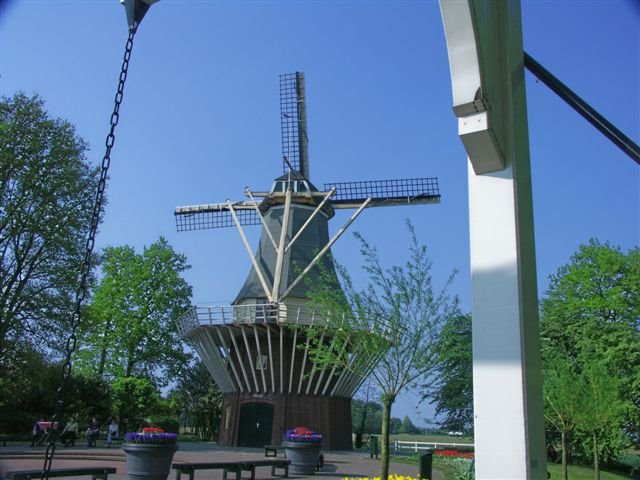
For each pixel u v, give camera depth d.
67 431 27.45
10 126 26.69
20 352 26.52
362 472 19.42
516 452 5.39
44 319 27.33
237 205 38.94
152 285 41.62
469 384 35.09
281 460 17.25
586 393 18.61
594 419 18.39
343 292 12.16
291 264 34.59
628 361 27.78
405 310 11.22
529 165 6.70
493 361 5.68
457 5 5.62
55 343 27.48
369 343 11.56
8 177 27.17
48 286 27.72
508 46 6.55
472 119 5.83
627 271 32.31
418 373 11.16
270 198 37.41
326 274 14.00
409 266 11.47
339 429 31.83
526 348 5.68
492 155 6.00
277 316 30.30
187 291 42.62
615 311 32.03
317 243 36.22
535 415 5.66
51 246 27.78
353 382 32.75
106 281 40.81
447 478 18.34
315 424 30.67
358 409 70.50
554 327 32.25
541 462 5.65
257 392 31.64
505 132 6.25
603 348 28.42
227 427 32.78
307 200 37.09
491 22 6.34
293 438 18.67
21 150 27.16
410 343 11.12
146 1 5.81
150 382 40.94
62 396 5.50
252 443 31.12
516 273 5.78
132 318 40.06
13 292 27.19
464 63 5.80
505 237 5.94
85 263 5.68
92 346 39.81
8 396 30.23
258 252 36.59
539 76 7.14
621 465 30.48
